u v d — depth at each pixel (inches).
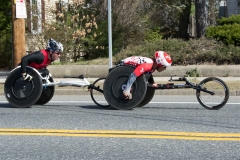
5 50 921.5
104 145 281.6
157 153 262.7
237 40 797.2
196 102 484.1
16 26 620.1
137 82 402.0
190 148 272.8
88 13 930.7
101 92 430.6
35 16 898.7
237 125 336.8
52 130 322.0
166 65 395.2
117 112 399.9
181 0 1242.6
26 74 413.4
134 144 283.0
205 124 340.8
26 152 267.6
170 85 408.2
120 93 405.4
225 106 444.8
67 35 863.7
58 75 743.7
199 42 793.6
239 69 716.7
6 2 921.5
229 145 278.8
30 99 419.8
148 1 1025.5
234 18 872.3
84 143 286.8
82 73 741.3
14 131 320.2
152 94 425.4
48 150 271.6
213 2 1365.7
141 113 393.4
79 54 888.9
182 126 333.1
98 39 888.3
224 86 412.8
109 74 406.9
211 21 1360.7
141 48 799.7
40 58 414.6
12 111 406.3
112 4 927.7
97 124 342.3
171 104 463.5
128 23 925.2
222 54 752.3
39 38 879.1
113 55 884.6
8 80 422.6
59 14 863.1
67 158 254.8
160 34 1193.4
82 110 414.9
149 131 315.9
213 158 252.4
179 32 1318.9
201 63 759.7
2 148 277.1
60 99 529.7
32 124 344.2
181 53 765.9
